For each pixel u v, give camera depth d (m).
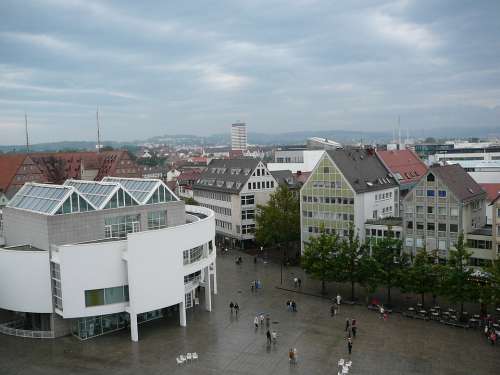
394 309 62.28
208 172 120.44
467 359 47.09
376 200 85.00
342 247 66.50
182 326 58.00
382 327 56.38
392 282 60.97
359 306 64.12
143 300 54.06
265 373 45.31
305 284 74.88
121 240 54.31
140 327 58.06
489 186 90.94
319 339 53.19
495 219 64.25
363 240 80.38
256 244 104.62
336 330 55.75
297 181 122.56
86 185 67.44
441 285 56.84
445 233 69.50
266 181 105.69
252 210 103.88
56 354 50.34
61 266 51.88
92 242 57.59
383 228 77.50
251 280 77.88
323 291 69.06
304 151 162.75
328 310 62.81
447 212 68.88
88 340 54.19
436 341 51.81
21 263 54.53
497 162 136.75
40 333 55.16
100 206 60.41
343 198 80.88
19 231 61.72
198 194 119.94
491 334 50.84
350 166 83.69
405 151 113.25
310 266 68.94
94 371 46.25
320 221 84.50
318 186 84.06
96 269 53.09
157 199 66.38
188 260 59.16
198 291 71.38
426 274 58.31
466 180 74.38
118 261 54.03
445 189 68.69
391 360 47.28
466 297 55.22
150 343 53.03
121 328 57.66
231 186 105.81
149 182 67.88
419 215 71.69
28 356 49.94
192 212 79.19
